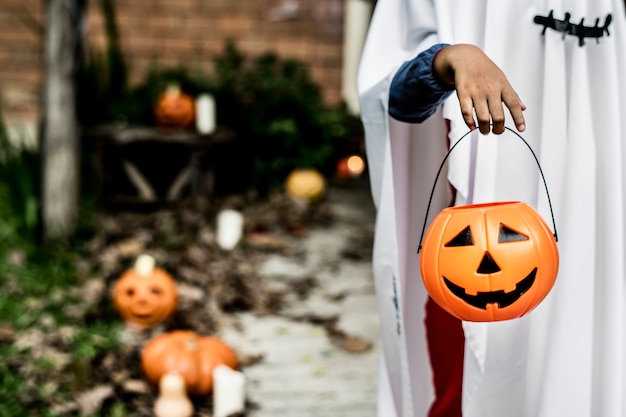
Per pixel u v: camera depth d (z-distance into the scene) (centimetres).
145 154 776
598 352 229
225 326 488
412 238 248
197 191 786
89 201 739
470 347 225
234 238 648
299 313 512
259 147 838
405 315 250
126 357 437
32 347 443
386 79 221
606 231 224
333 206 812
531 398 229
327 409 384
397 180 240
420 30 228
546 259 201
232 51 888
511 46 223
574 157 221
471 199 226
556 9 220
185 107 784
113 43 829
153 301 479
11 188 673
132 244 638
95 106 779
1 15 916
